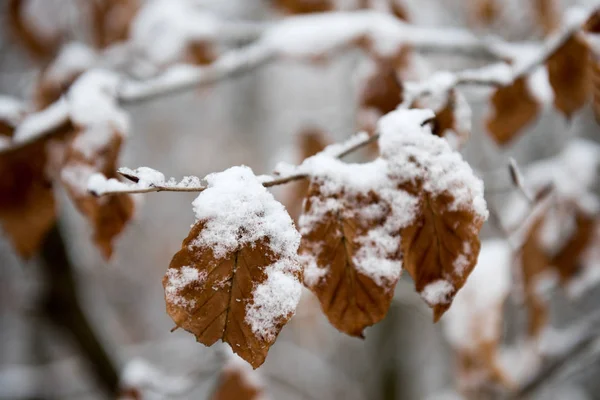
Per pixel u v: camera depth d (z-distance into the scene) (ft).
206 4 5.00
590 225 3.49
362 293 1.59
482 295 3.56
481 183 1.64
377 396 8.73
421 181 1.61
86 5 4.34
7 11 4.31
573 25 2.06
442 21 6.28
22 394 5.82
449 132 1.96
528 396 4.13
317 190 1.61
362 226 1.60
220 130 13.17
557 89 2.12
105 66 3.89
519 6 4.78
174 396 3.20
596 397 9.82
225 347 3.05
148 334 13.33
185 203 14.05
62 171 2.15
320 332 9.34
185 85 2.90
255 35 3.84
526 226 3.11
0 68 6.00
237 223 1.51
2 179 2.35
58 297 4.39
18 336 10.47
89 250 8.73
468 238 1.61
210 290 1.50
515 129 2.61
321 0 3.71
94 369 4.60
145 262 13.82
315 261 1.60
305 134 3.56
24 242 2.46
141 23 3.94
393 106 2.92
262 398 3.06
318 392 8.38
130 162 13.07
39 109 3.60
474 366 3.66
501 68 2.35
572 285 3.54
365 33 3.11
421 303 4.91
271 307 1.50
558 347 4.09
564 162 3.71
